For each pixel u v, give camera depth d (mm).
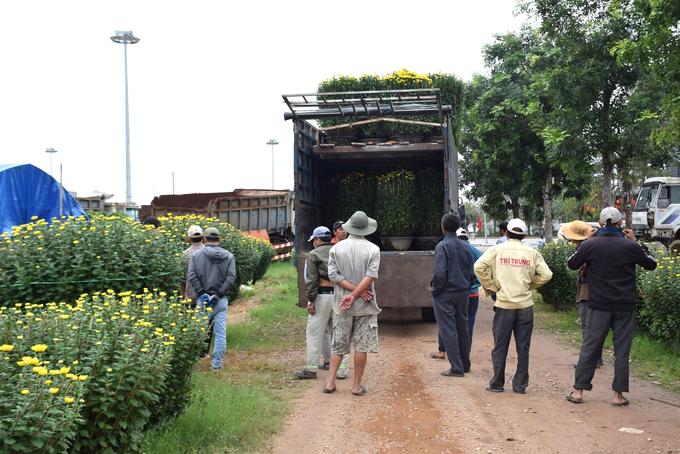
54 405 2584
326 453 3973
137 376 3309
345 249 5512
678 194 23906
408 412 4910
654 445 4070
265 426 4480
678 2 9500
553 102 18734
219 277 6227
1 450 2344
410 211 9531
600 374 6285
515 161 27141
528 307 5461
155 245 5941
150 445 3645
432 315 9797
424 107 8758
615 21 16391
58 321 3551
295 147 8742
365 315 5477
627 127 17141
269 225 21922
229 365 6586
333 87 9453
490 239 70312
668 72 10438
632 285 5062
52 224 5645
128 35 28328
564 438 4234
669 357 6695
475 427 4504
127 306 4188
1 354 2787
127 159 29062
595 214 38531
